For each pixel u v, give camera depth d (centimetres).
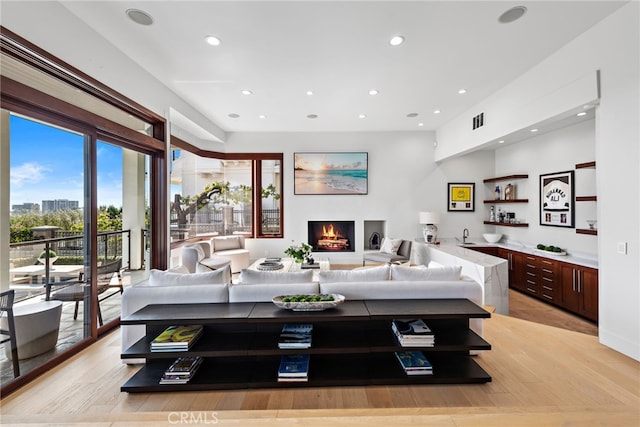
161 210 396
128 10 245
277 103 472
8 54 208
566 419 134
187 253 484
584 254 422
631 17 238
